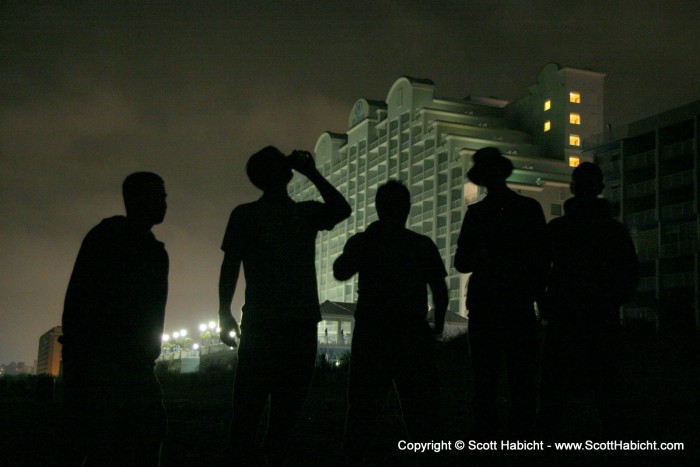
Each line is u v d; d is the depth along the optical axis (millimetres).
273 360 4762
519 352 5078
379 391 5047
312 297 4938
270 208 5020
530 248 5129
